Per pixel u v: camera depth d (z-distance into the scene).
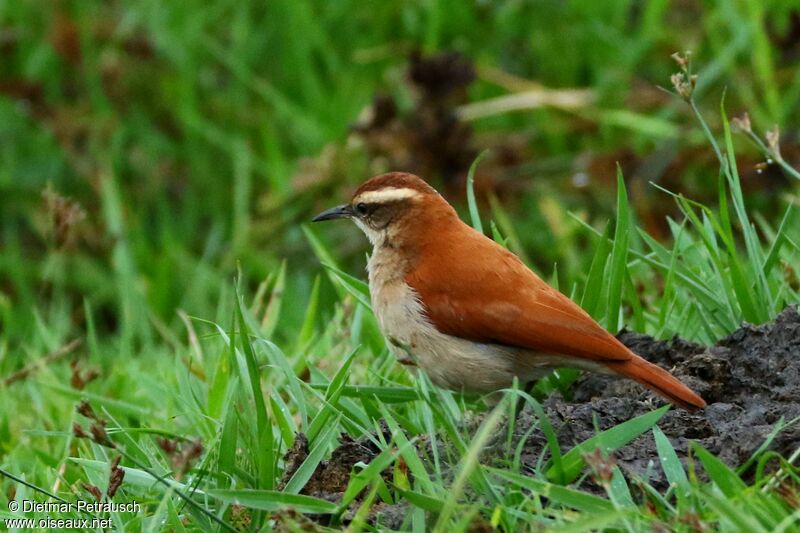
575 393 9.48
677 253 10.10
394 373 10.37
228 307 15.42
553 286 9.94
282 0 18.66
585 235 16.50
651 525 7.01
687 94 9.86
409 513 7.51
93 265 17.27
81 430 8.48
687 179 15.89
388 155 16.25
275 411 9.11
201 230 18.09
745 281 9.60
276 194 16.91
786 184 15.06
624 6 17.67
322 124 17.73
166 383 11.20
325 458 8.68
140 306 14.88
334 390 8.91
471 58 16.89
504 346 9.03
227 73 18.84
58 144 18.27
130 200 17.97
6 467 10.20
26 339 15.92
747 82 16.38
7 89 18.19
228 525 7.64
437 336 9.20
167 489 8.34
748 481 7.71
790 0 17.08
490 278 9.07
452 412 9.09
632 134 16.91
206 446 9.10
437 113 16.20
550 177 16.59
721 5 16.69
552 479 7.75
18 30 19.03
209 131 18.00
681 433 8.23
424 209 9.55
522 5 18.19
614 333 9.68
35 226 17.52
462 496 7.58
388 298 9.52
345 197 16.58
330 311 15.95
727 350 9.15
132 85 18.44
